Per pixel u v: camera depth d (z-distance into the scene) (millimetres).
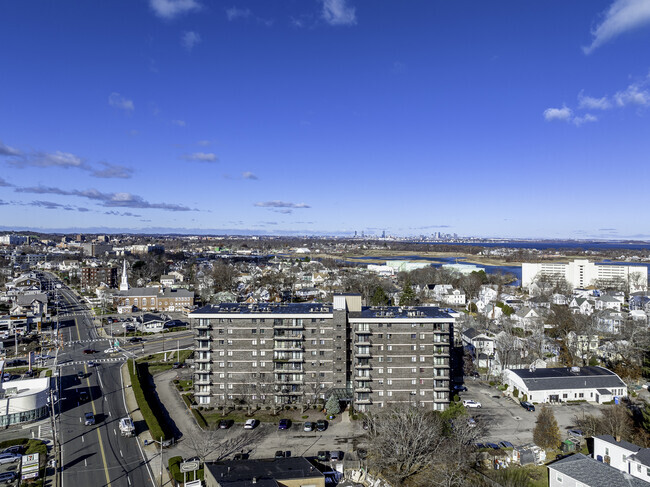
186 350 158500
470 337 155750
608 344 152250
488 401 114812
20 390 106500
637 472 74062
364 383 104562
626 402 113438
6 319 184125
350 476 78188
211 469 71250
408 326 106062
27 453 83125
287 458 77562
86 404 108875
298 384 108688
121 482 73688
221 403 108562
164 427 95125
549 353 151000
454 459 76000
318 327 109375
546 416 90688
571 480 69562
